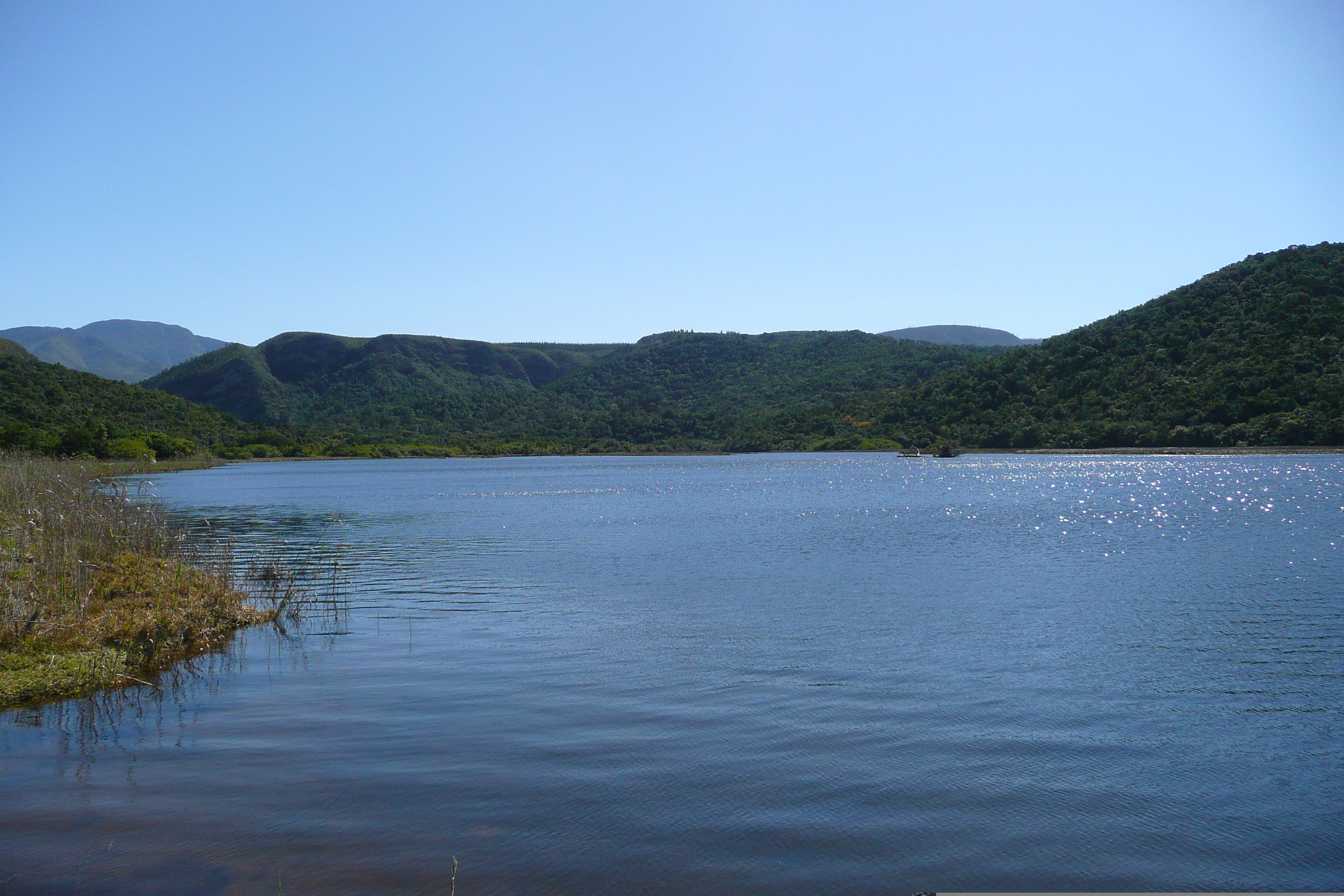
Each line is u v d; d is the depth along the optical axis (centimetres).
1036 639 1827
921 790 1080
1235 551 3119
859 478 8462
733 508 5316
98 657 1581
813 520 4478
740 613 2120
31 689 1430
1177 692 1466
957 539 3594
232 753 1195
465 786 1086
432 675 1583
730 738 1255
